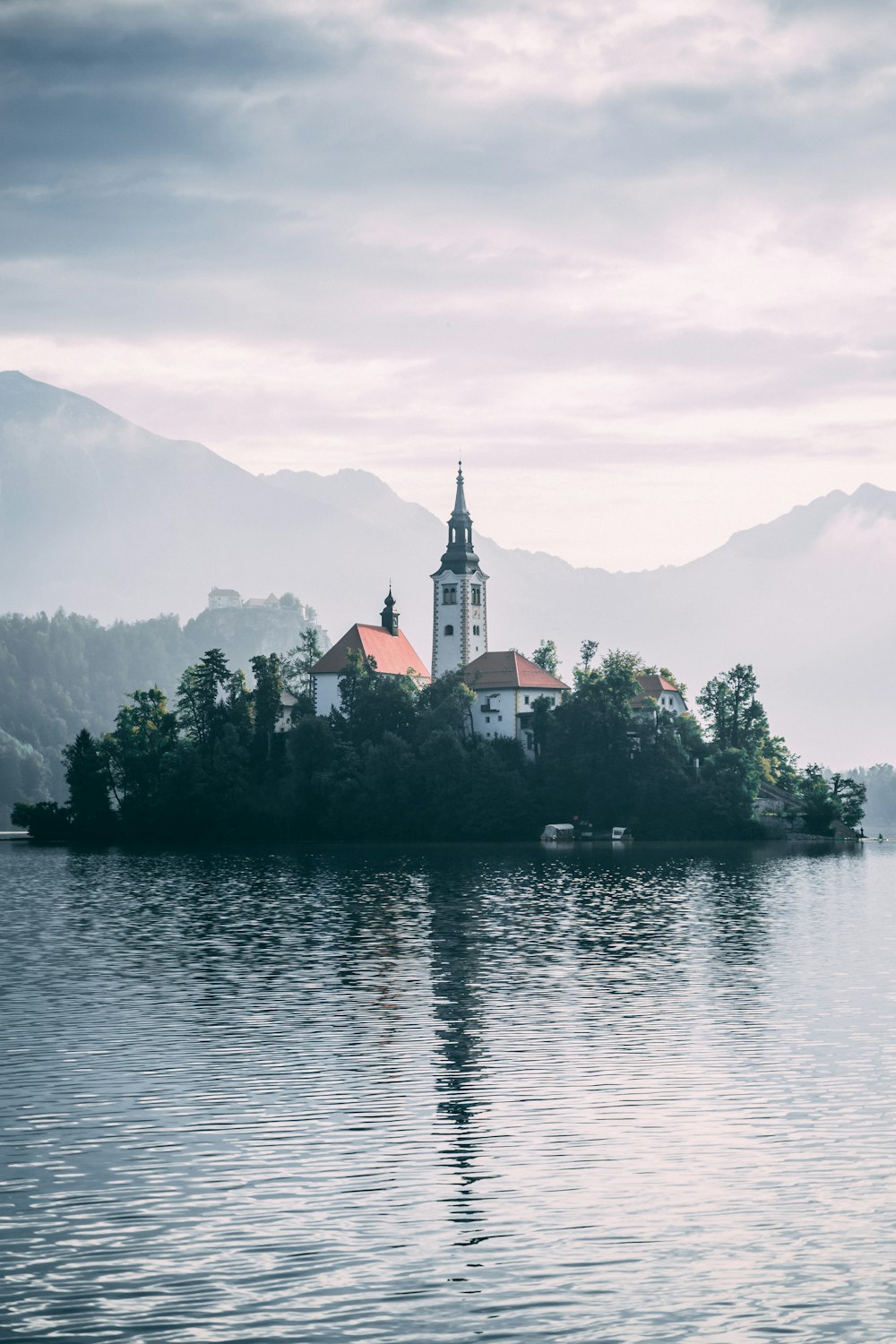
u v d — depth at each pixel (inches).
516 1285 1510.8
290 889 6141.7
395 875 6879.9
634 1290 1499.8
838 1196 1759.4
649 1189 1788.9
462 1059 2501.2
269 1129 2049.7
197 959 3826.3
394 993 3235.7
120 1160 1902.1
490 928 4584.2
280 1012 2984.7
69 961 3791.8
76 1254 1584.6
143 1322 1425.9
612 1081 2333.9
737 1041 2652.6
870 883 6638.8
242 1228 1657.2
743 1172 1850.4
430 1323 1427.2
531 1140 1994.3
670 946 4119.1
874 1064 2443.4
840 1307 1460.4
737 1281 1519.4
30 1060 2497.5
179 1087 2295.8
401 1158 1915.6
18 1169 1865.2
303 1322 1429.6
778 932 4515.3
